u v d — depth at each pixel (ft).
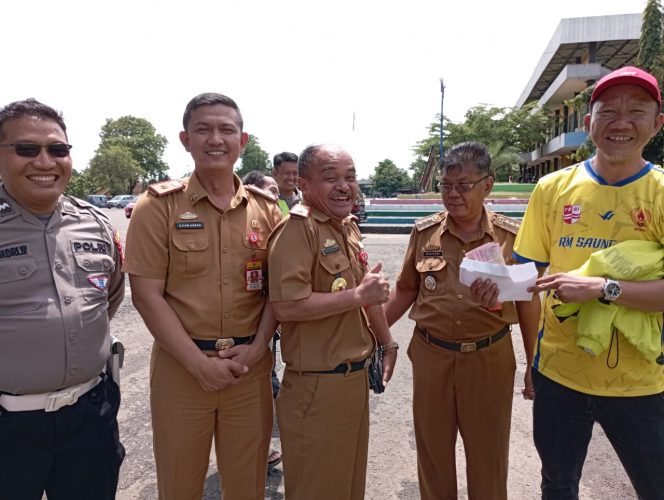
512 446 11.52
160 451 7.32
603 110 6.45
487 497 8.36
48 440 6.32
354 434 7.29
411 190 198.49
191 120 7.29
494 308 7.32
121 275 7.48
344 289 7.37
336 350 7.14
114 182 201.26
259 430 7.63
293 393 7.25
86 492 6.61
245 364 7.26
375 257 39.29
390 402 13.83
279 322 7.94
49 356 6.15
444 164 8.00
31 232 6.25
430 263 8.36
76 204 6.93
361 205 67.00
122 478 10.18
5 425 6.12
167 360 7.32
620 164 6.63
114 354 7.25
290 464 7.24
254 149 266.16
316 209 7.45
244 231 7.60
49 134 6.08
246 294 7.51
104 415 6.79
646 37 59.62
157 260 7.16
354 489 7.60
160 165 249.34
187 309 7.21
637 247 6.45
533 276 6.82
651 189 6.61
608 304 6.45
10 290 6.01
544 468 7.50
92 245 6.73
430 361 8.38
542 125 117.19
